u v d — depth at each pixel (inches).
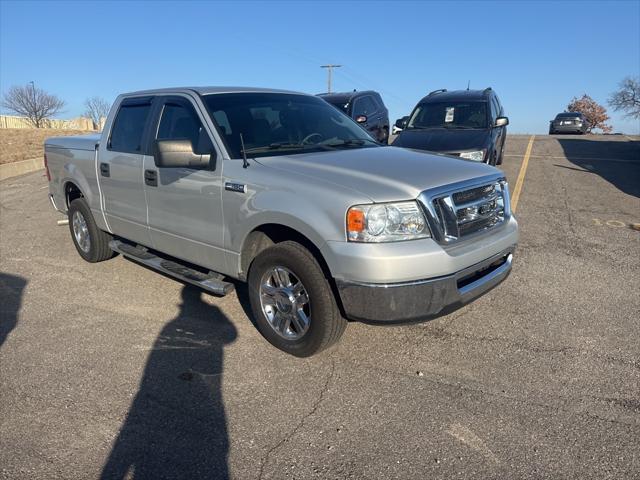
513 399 128.3
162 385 137.6
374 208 125.3
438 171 143.4
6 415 126.1
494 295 192.5
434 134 376.2
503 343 156.6
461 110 398.0
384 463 107.1
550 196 375.9
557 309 180.1
